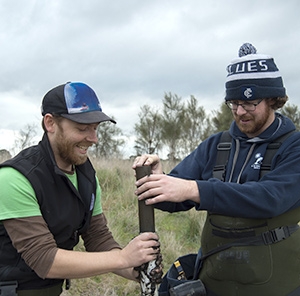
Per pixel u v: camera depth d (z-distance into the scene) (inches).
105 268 90.5
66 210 95.2
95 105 94.6
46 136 95.4
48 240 90.0
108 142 985.5
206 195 88.8
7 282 93.8
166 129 1070.4
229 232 99.4
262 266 96.6
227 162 104.0
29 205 89.9
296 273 97.1
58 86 94.7
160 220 253.6
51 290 99.7
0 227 92.7
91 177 102.8
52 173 93.5
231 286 100.9
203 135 1097.4
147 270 96.0
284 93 98.4
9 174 90.4
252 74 95.0
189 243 236.2
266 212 90.1
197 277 110.7
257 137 100.0
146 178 91.3
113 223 231.1
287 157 95.0
